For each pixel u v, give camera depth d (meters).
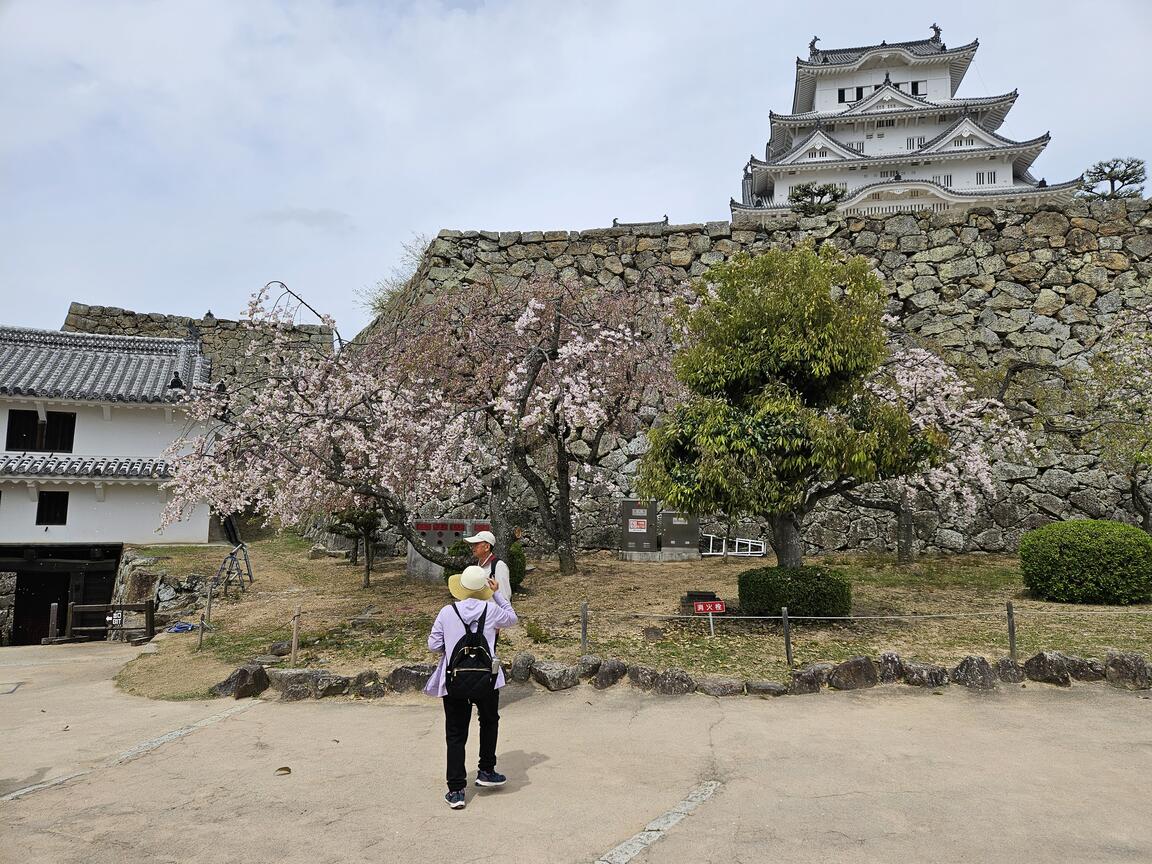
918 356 13.21
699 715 6.48
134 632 12.07
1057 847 4.00
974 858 3.89
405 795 4.83
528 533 15.60
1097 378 13.77
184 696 7.48
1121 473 14.27
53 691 8.12
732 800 4.68
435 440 9.89
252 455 9.89
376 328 20.78
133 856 4.01
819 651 8.10
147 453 17.03
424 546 10.16
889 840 4.11
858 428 8.97
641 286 15.27
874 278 9.42
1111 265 15.49
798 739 5.85
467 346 12.64
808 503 9.63
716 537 14.96
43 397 15.95
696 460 9.09
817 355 8.67
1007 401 15.02
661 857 3.92
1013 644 7.66
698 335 10.02
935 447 9.22
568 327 12.27
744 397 9.13
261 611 11.29
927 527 14.97
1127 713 6.44
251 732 6.23
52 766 5.51
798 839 4.12
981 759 5.39
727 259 16.78
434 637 4.80
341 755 5.63
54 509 16.14
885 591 11.16
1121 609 9.61
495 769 5.09
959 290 16.00
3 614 15.94
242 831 4.32
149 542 16.73
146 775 5.27
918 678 7.26
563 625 9.28
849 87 50.62
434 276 16.95
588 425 12.78
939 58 48.91
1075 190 35.72
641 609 10.09
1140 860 3.85
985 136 41.59
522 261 17.22
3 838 4.25
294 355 10.67
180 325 24.55
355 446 9.88
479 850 4.04
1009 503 14.84
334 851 4.05
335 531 13.84
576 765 5.34
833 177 43.88
